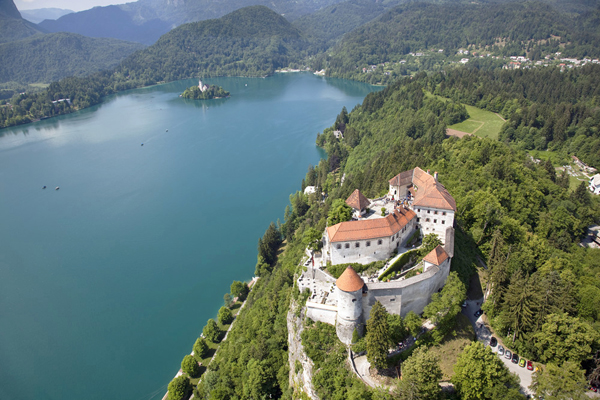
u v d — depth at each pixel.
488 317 95.81
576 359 79.56
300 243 156.88
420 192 113.06
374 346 79.00
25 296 161.75
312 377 87.00
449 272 99.25
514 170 165.12
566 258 123.38
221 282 165.38
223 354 118.88
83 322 147.00
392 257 100.56
